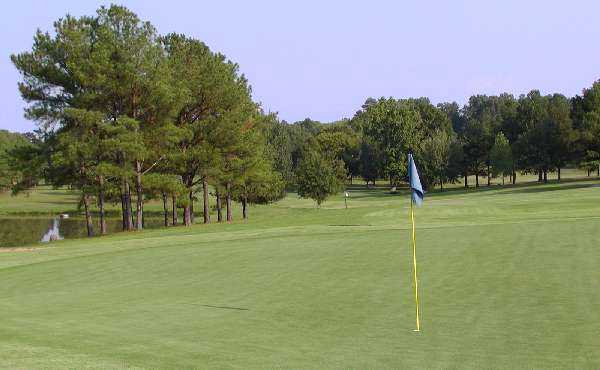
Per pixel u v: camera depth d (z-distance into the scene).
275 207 89.19
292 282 19.48
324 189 78.38
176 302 17.42
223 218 73.81
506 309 14.66
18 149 47.84
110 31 45.50
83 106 45.12
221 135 53.25
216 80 53.25
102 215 50.28
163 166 52.50
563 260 19.91
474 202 56.06
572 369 9.98
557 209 44.59
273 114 63.03
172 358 11.15
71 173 49.25
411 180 14.23
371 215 45.28
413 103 145.25
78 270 24.22
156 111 48.09
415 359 10.92
